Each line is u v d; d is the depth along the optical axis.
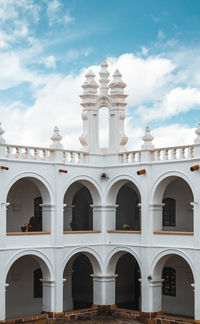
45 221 35.97
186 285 38.38
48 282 35.47
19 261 38.16
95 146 39.06
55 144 36.06
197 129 33.78
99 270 38.22
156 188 35.75
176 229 39.12
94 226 38.75
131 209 44.38
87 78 39.81
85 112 39.38
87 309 37.47
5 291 35.00
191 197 38.34
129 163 37.19
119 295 44.44
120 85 39.22
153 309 35.53
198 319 32.81
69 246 36.41
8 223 38.16
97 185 38.47
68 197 40.81
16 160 34.03
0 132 33.50
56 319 35.25
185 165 34.16
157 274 35.84
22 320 34.12
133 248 36.69
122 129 39.25
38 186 35.91
